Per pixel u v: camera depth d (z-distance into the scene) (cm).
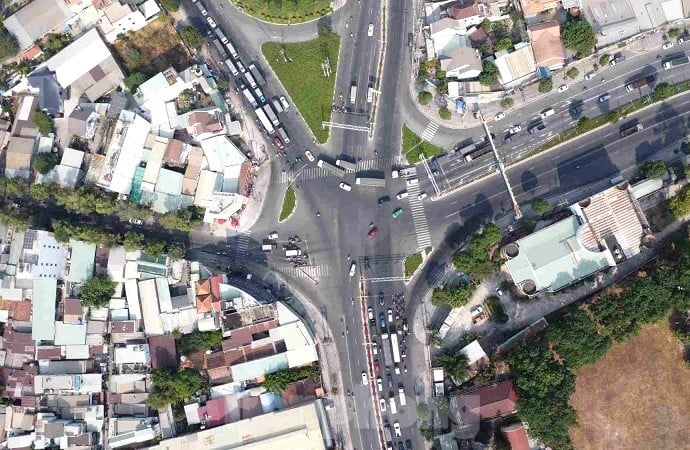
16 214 13512
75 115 13688
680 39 13850
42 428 13475
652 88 13800
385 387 13688
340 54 14362
